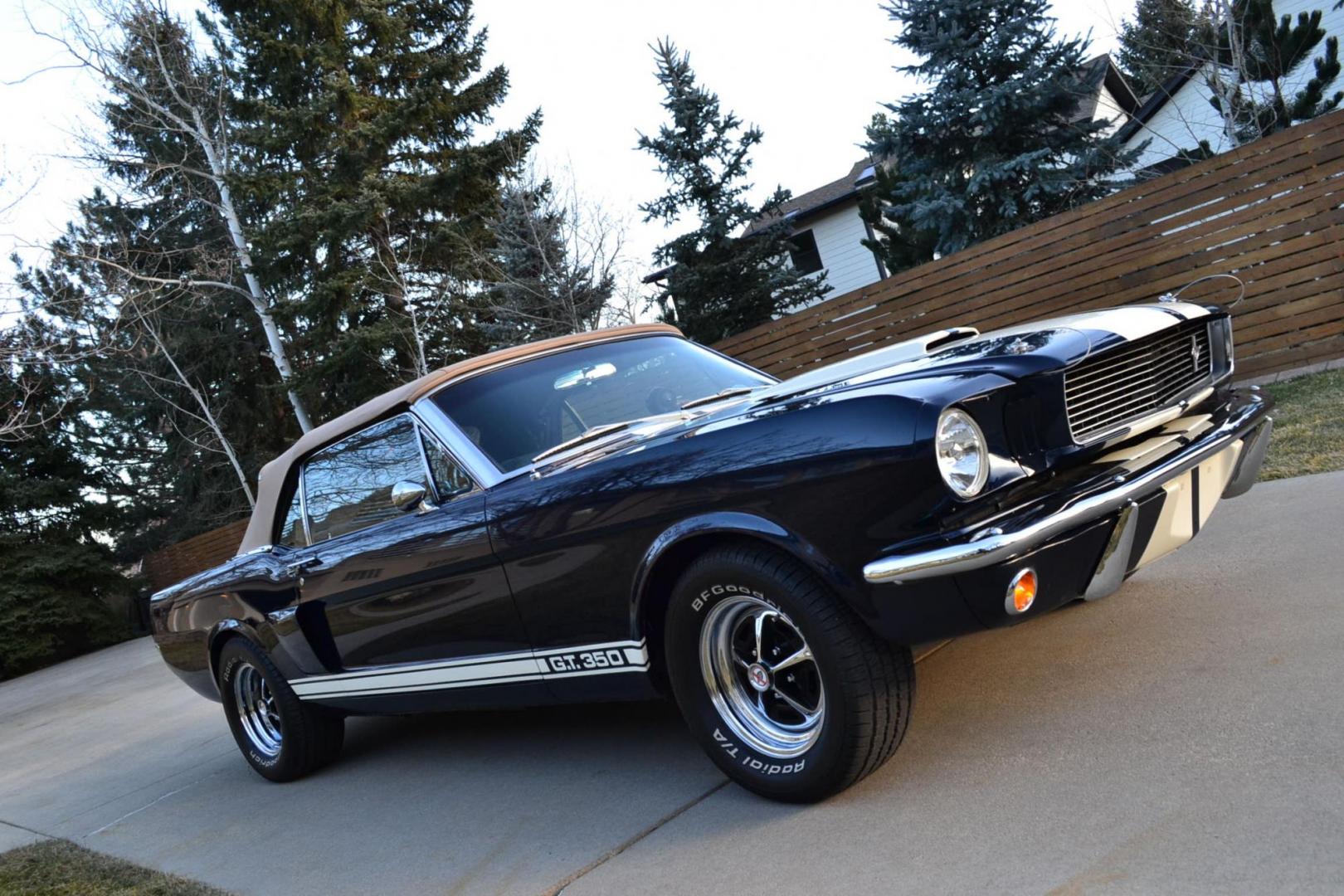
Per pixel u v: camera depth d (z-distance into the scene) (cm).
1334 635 314
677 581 312
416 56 2030
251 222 2434
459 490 374
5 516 2083
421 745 499
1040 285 894
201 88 2086
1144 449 292
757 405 314
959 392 261
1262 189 777
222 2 1980
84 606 1975
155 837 464
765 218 1802
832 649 274
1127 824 240
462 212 1923
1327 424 591
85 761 700
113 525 2323
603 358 423
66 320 1786
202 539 2077
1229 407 335
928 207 1255
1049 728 305
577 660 343
